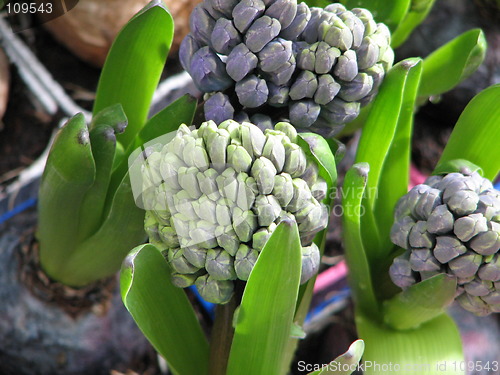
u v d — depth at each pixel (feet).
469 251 0.74
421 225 0.76
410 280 0.80
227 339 0.76
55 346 0.94
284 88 0.70
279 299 0.66
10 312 0.94
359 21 0.70
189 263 0.68
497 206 0.73
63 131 0.71
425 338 0.88
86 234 0.83
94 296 0.95
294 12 0.68
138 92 0.83
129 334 0.98
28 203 1.03
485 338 1.05
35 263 0.94
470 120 0.83
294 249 0.63
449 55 0.90
